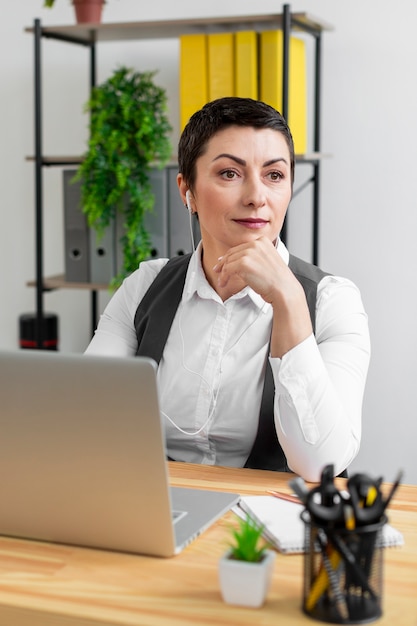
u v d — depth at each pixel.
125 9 3.06
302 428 1.44
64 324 3.32
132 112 2.68
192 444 1.72
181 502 1.32
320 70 2.81
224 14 2.95
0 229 3.33
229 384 1.68
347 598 0.96
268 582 1.01
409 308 2.88
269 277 1.47
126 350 1.88
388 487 1.42
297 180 2.96
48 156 2.96
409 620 0.96
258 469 1.61
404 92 2.80
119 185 2.68
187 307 1.76
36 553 1.17
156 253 2.79
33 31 2.76
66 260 2.92
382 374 2.94
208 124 1.60
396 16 2.78
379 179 2.87
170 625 0.96
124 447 1.09
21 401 1.12
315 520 0.97
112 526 1.15
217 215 1.61
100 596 1.04
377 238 2.89
